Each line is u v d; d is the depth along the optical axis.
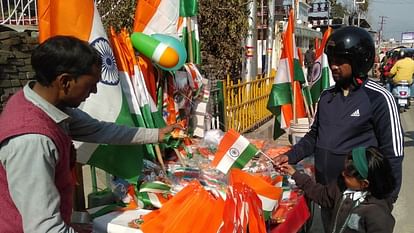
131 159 2.43
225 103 6.23
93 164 2.34
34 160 1.46
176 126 2.50
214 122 5.62
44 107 1.56
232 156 2.76
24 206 1.46
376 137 2.59
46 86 1.58
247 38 9.85
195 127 3.54
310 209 3.74
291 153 2.90
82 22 2.26
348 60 2.50
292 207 2.63
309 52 12.81
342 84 2.65
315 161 2.83
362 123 2.56
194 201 2.12
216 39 9.11
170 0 3.06
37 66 1.55
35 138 1.47
